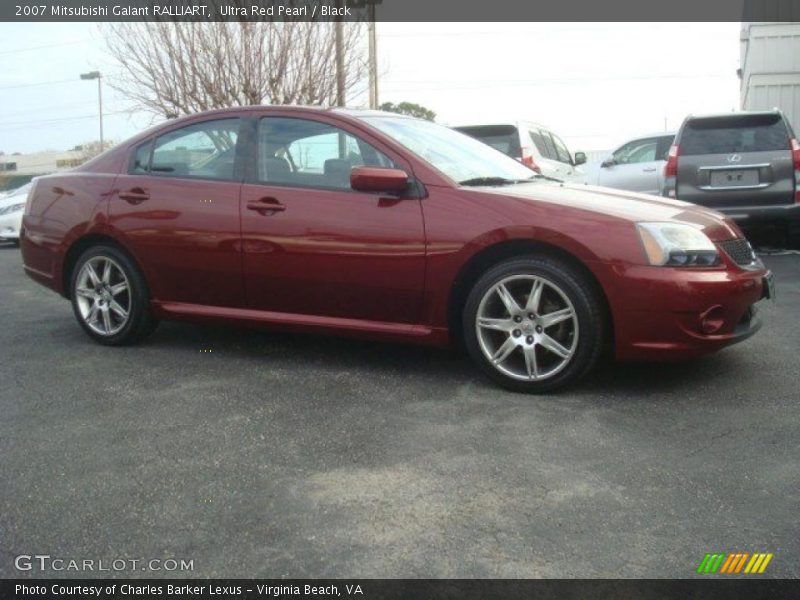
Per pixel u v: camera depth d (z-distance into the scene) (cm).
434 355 512
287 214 480
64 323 641
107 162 555
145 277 533
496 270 434
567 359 425
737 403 414
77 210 550
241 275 497
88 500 318
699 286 408
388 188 446
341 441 373
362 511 305
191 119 531
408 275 452
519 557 272
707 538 282
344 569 266
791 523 291
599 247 413
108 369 498
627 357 421
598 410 407
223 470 343
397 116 531
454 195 448
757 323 452
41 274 579
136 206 527
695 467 338
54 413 418
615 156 1296
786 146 912
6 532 294
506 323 436
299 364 499
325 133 488
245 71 1756
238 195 497
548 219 423
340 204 470
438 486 324
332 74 1797
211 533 291
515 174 517
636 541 280
